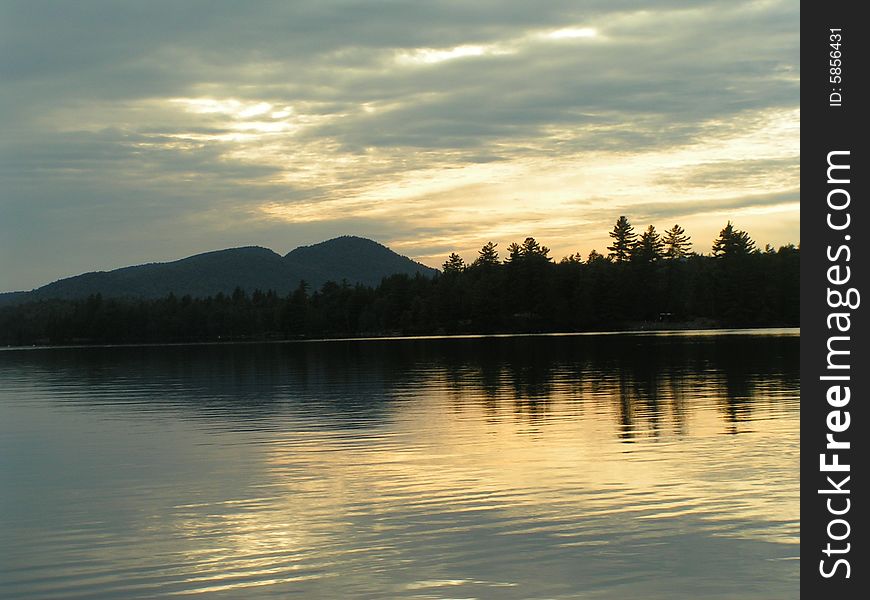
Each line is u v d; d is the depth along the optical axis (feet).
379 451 65.10
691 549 38.96
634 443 65.31
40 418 96.17
